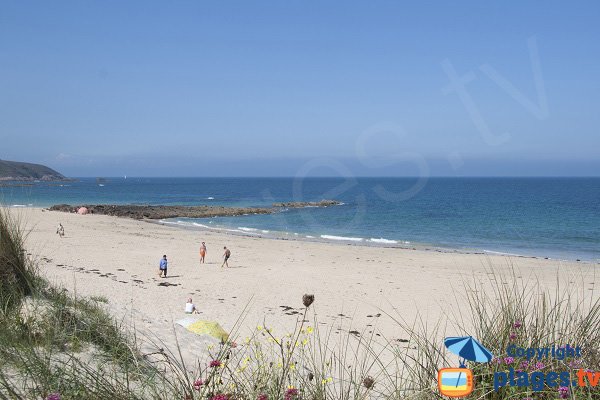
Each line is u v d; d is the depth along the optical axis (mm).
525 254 29688
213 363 3256
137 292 14117
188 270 21000
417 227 44625
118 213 55125
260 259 25109
